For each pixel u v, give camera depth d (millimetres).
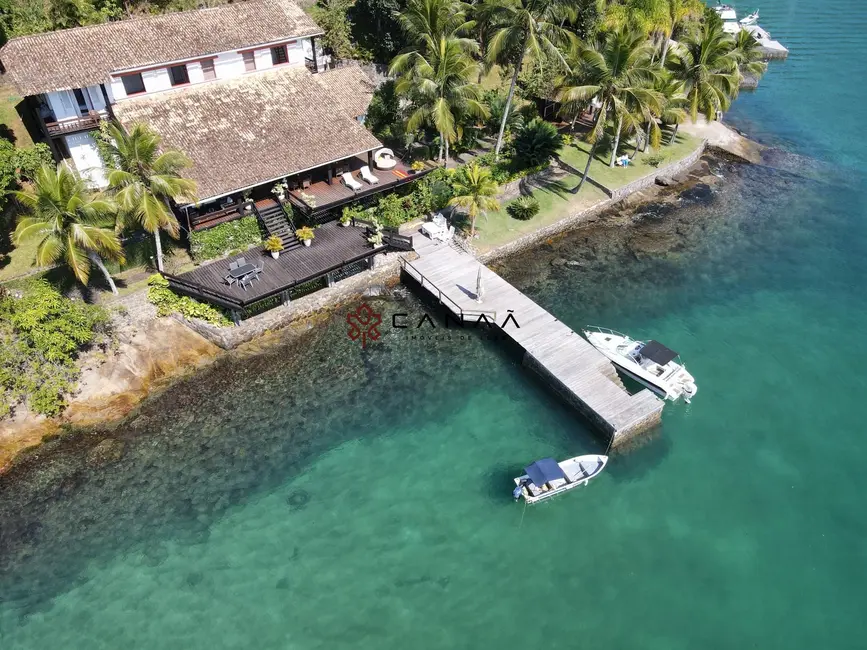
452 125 44969
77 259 33781
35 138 47125
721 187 56656
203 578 27578
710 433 34156
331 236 43688
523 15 44812
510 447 33125
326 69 57125
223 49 44969
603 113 47656
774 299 43750
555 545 28969
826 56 87250
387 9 57656
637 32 47906
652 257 47625
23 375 33344
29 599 26797
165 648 25281
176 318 38375
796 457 32969
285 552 28562
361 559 28328
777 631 26062
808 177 58812
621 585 27562
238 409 34938
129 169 35688
